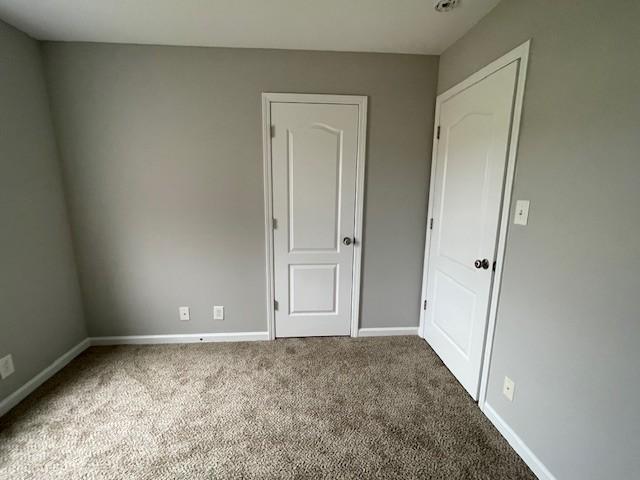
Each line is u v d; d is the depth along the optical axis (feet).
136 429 4.97
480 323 5.42
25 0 4.82
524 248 4.39
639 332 2.91
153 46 6.42
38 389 5.95
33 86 6.07
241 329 7.87
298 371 6.58
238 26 5.71
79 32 5.90
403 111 7.06
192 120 6.76
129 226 7.12
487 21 5.18
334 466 4.34
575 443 3.63
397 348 7.53
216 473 4.22
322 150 7.07
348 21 5.51
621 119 3.02
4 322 5.44
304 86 6.79
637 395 2.96
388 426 5.08
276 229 7.39
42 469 4.26
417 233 7.69
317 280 7.74
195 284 7.54
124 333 7.66
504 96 4.69
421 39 6.16
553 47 3.82
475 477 4.19
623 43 2.98
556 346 3.86
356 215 7.45
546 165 3.97
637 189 2.90
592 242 3.35
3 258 5.44
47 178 6.40
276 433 4.92
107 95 6.51
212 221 7.24
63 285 6.82
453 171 6.29
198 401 5.64
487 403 5.31
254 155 7.00
